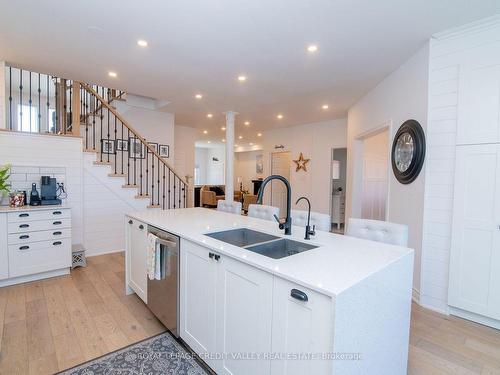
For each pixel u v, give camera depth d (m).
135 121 5.48
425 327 2.29
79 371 1.70
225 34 2.57
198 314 1.73
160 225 2.19
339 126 6.30
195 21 2.35
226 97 4.61
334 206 6.90
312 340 1.07
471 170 2.37
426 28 2.43
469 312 2.42
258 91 4.25
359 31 2.49
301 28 2.45
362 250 1.56
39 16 2.29
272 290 1.23
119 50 2.92
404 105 3.10
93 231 4.11
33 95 6.92
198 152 13.73
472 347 2.03
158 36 2.62
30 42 2.76
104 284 3.03
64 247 3.23
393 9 2.15
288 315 1.16
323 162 6.64
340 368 1.04
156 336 2.09
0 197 3.19
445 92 2.52
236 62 3.21
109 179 4.23
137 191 4.53
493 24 2.25
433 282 2.62
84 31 2.54
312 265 1.28
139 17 2.30
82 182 3.95
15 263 2.92
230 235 2.10
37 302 2.59
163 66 3.33
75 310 2.45
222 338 1.54
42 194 3.35
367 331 1.19
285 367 1.18
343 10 2.17
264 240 2.01
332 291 0.99
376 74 3.51
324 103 4.95
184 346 1.97
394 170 3.25
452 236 2.47
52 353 1.87
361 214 5.13
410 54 2.93
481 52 2.31
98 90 5.43
